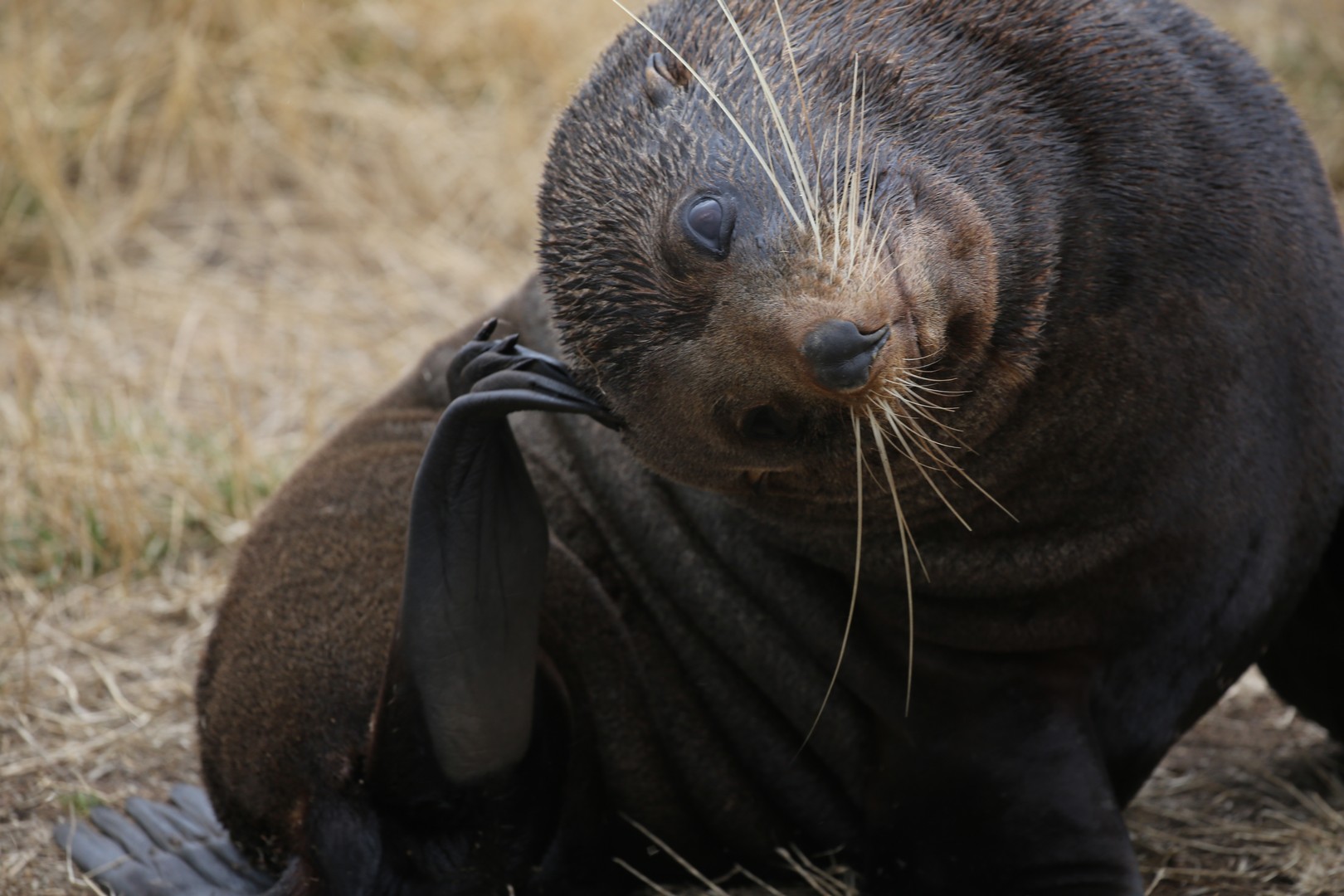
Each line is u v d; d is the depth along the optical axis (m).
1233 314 16.70
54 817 22.05
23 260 37.97
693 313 15.02
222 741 19.44
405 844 18.38
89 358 34.25
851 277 14.12
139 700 24.61
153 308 36.06
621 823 20.19
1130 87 16.55
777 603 19.30
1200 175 16.67
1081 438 16.59
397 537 19.73
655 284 15.33
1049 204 16.09
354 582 19.42
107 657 25.69
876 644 18.69
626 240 15.62
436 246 38.38
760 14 16.62
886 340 14.22
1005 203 15.90
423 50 43.44
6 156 38.69
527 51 43.28
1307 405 17.52
